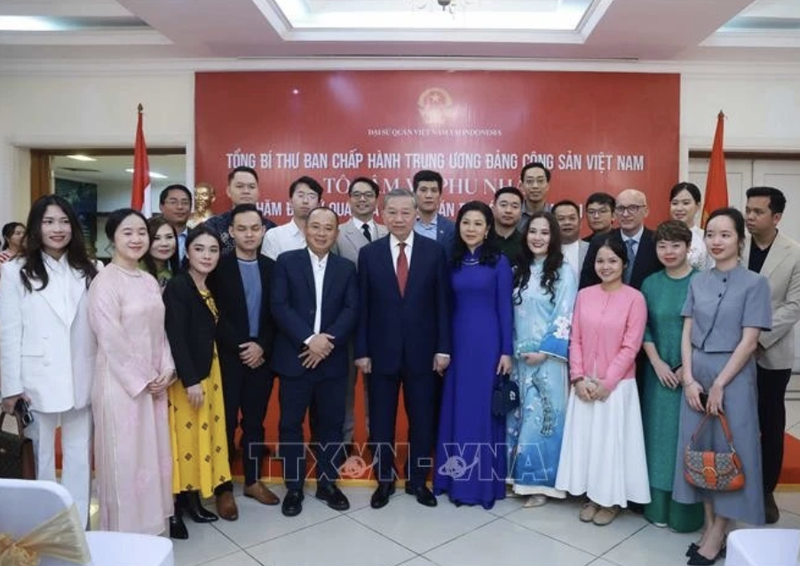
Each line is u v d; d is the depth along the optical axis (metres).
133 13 3.74
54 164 5.34
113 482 2.13
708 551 2.22
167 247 2.59
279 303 2.60
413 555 2.28
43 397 2.15
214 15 3.77
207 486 2.41
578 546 2.35
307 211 3.13
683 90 4.64
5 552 1.17
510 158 4.66
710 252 2.27
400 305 2.64
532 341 2.66
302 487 2.70
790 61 4.56
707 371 2.25
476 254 2.70
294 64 4.64
